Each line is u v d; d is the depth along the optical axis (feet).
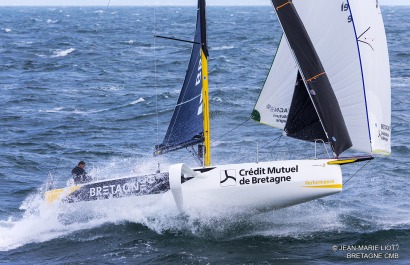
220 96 374.02
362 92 150.61
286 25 151.74
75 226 166.81
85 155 250.16
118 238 158.30
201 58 158.30
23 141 276.21
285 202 154.10
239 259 144.97
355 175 209.46
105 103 372.79
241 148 246.68
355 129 152.87
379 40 152.05
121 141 274.57
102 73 512.63
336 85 152.46
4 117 329.93
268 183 153.17
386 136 154.61
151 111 341.21
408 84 409.90
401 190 195.52
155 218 161.48
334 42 151.02
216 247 151.64
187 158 230.89
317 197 153.17
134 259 146.92
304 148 240.73
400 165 221.87
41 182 215.31
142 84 451.53
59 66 561.84
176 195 153.79
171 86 440.45
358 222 167.12
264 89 159.12
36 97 393.29
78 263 145.79
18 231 166.61
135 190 161.89
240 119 307.17
